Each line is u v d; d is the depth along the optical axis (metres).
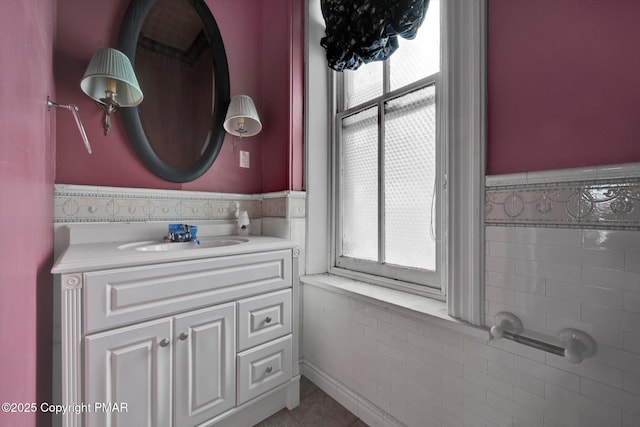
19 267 0.52
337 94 1.68
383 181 1.42
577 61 0.70
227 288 1.07
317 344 1.51
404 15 1.12
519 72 0.80
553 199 0.74
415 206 1.29
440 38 1.13
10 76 0.46
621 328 0.64
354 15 1.31
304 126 1.64
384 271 1.40
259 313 1.17
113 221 1.25
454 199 0.95
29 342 0.61
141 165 1.34
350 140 1.60
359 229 1.55
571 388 0.71
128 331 0.85
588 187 0.68
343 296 1.36
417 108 1.27
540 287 0.76
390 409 1.15
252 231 1.72
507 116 0.83
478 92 0.88
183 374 0.96
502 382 0.83
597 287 0.67
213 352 1.03
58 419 0.89
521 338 0.76
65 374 0.75
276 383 1.23
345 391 1.34
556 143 0.74
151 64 1.36
